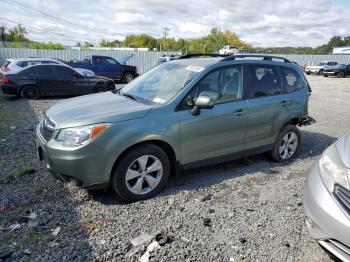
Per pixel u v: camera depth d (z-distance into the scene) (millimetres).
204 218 3266
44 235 2898
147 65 29250
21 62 12469
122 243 2809
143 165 3547
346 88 19062
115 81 20641
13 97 12273
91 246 2756
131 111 3480
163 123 3559
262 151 4707
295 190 3992
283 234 3035
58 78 12062
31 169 4316
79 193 3725
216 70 4105
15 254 2617
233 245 2848
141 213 3332
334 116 9297
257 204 3604
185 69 4234
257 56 4676
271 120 4621
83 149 3172
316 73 34250
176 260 2615
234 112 4137
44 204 3461
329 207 2416
